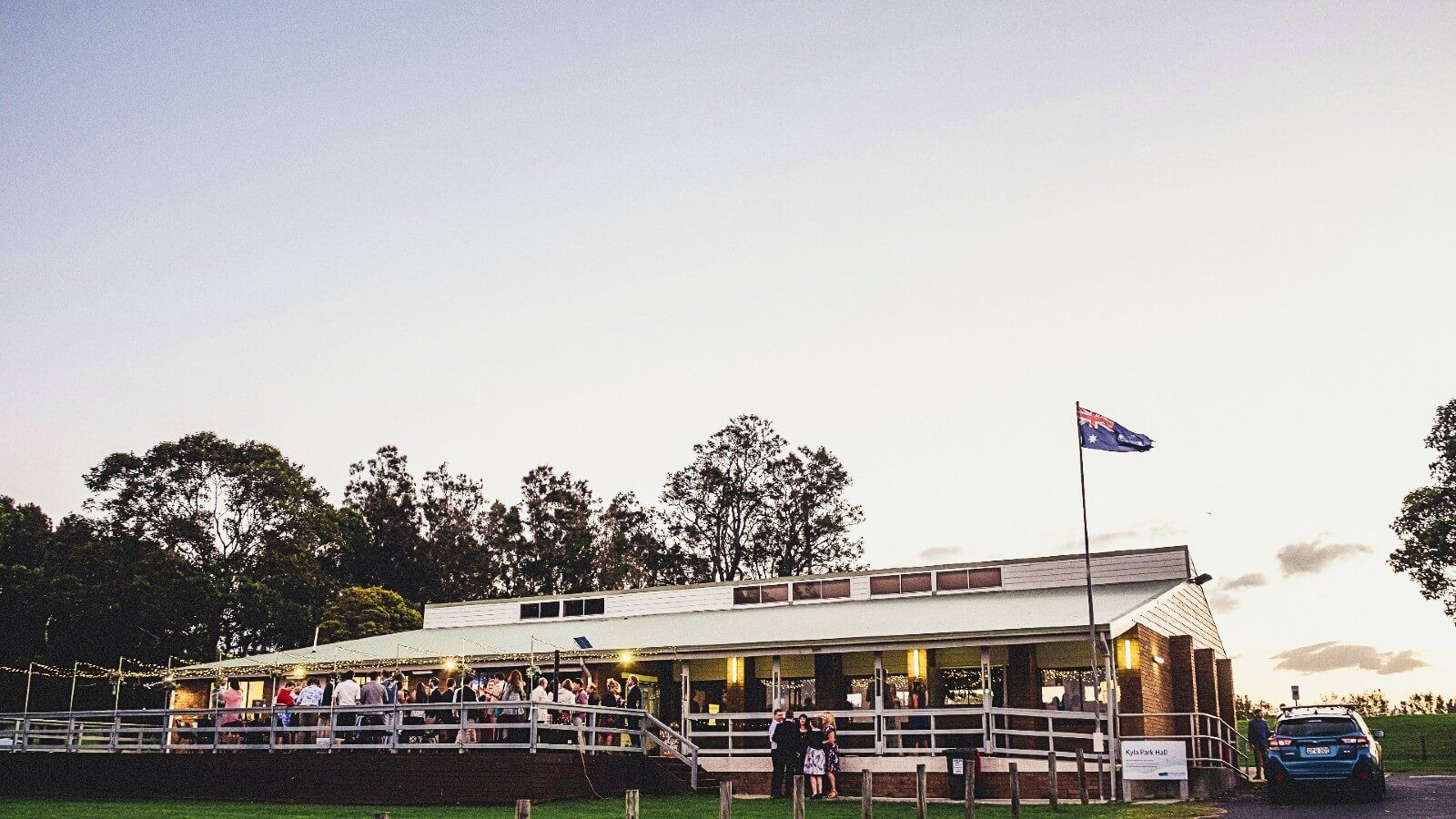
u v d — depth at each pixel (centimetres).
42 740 4591
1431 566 4925
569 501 8556
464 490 8544
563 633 3694
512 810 2175
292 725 2811
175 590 6000
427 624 4462
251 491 6569
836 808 2245
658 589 4006
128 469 6481
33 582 5794
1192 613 3422
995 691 2978
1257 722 3394
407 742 2620
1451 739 5866
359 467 8338
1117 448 2761
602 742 2752
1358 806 2144
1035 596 3241
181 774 2631
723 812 1459
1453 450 4909
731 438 8100
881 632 2892
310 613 6462
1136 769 2344
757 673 3275
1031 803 2384
